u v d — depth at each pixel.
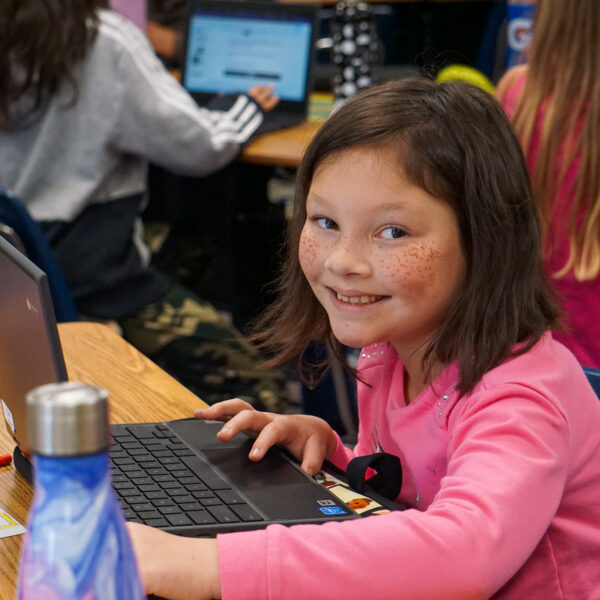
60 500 0.61
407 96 1.26
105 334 2.00
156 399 1.65
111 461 1.32
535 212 1.34
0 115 2.84
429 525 1.04
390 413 1.42
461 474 1.10
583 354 2.29
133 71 2.93
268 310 1.58
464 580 1.01
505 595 1.25
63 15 2.77
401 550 1.02
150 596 1.00
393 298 1.21
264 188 4.23
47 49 2.77
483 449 1.12
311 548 1.03
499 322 1.25
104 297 3.06
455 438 1.20
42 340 1.09
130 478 1.28
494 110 1.31
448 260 1.22
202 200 4.26
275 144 3.54
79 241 2.99
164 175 4.25
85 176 2.97
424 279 1.20
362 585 1.00
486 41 4.83
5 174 2.94
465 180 1.22
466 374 1.24
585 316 2.27
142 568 1.00
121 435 1.43
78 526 0.61
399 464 1.34
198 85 4.06
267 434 1.39
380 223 1.20
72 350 1.90
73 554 0.61
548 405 1.17
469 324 1.24
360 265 1.20
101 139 2.94
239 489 1.26
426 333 1.31
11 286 1.15
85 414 0.60
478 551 1.02
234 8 4.01
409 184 1.19
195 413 1.45
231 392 3.22
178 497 1.22
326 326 1.51
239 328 4.25
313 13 3.89
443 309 1.25
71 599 0.61
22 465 1.35
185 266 4.31
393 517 1.06
